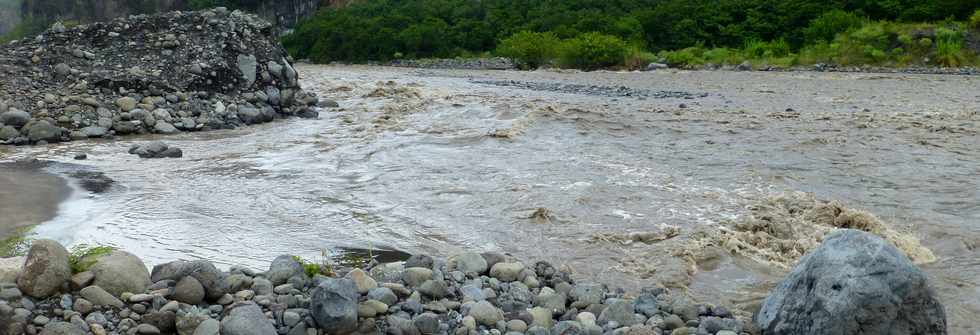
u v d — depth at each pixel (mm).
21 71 17344
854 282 4969
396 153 13578
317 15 80688
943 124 16484
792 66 40188
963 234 8195
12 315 4734
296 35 69188
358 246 7914
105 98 17094
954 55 37312
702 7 51062
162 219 8844
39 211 9023
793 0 47844
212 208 9438
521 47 49969
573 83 31984
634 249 7766
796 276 5398
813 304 5090
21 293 4980
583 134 15531
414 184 10914
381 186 10820
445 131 16156
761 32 47438
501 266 6402
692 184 10781
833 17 43812
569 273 6953
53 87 17141
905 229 8453
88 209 9227
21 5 88312
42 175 11398
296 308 5207
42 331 4652
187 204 9633
